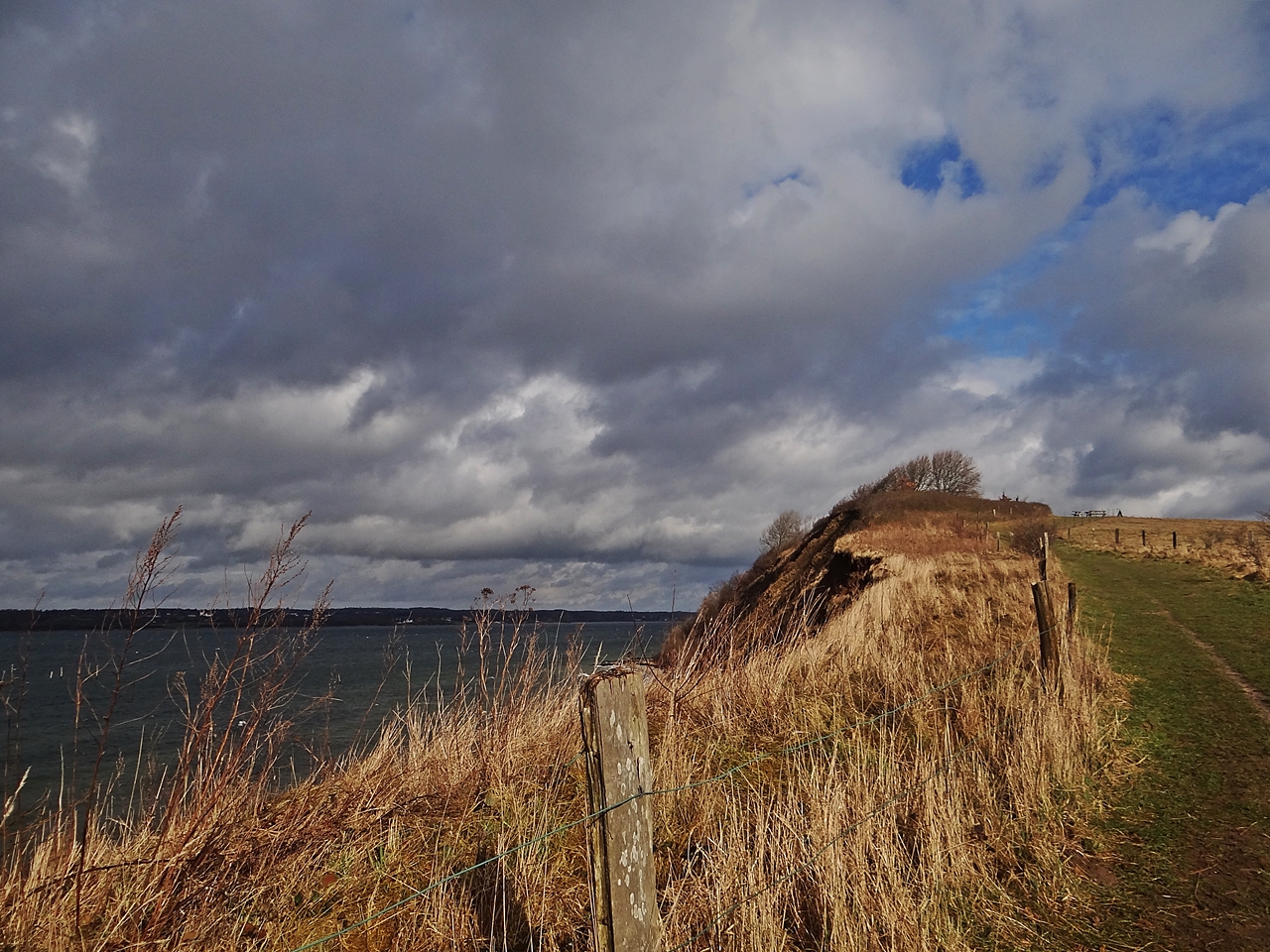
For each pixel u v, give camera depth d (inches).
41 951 129.6
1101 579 922.1
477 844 191.5
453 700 228.7
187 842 150.5
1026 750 249.4
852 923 162.1
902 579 593.3
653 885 110.9
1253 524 2085.4
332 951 152.6
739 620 375.9
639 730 112.0
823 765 241.1
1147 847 220.7
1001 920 181.0
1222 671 429.7
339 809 186.4
